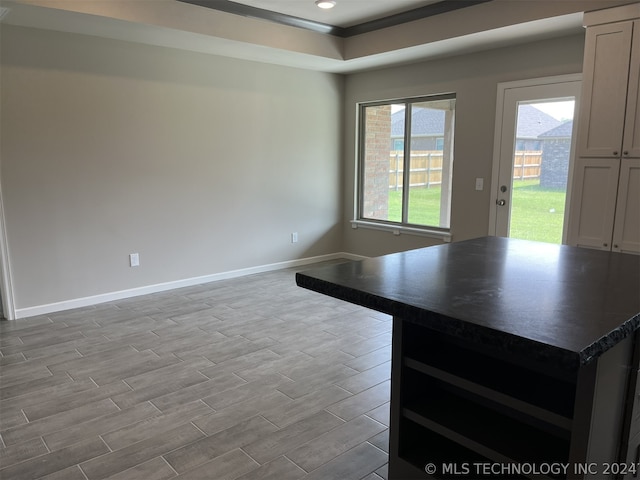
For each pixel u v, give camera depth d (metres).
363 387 2.76
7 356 3.16
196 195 4.79
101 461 2.09
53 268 4.00
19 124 3.70
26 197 3.80
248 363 3.07
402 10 4.20
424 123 5.20
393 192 5.66
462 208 4.84
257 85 5.08
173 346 3.34
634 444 1.50
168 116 4.48
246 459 2.10
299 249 5.80
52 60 3.78
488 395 1.37
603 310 1.25
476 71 4.54
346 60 4.93
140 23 3.56
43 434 2.29
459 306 1.28
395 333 1.59
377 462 2.08
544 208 4.20
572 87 3.90
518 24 3.56
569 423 1.21
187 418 2.43
